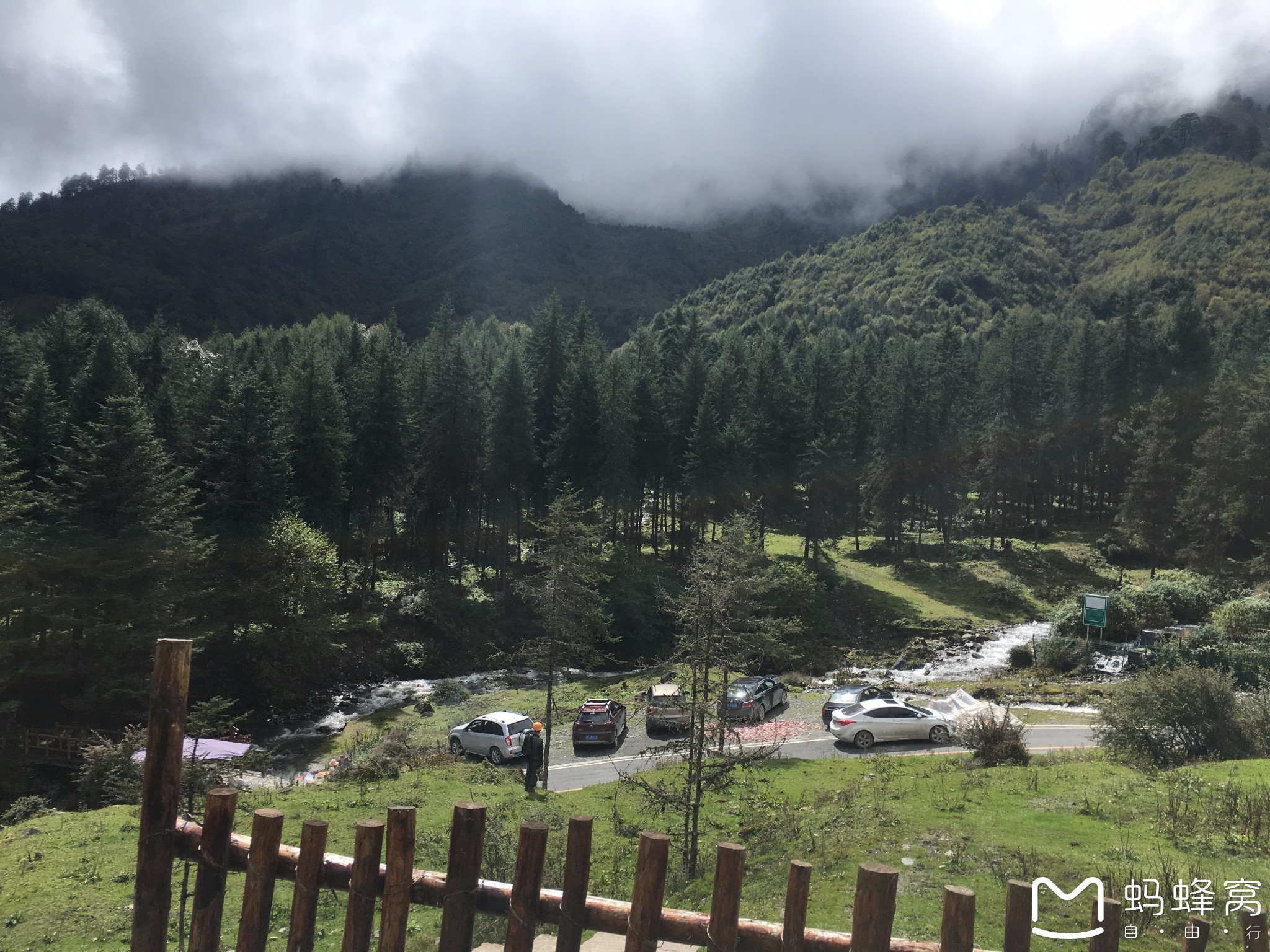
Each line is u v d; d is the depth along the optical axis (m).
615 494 59.50
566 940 4.28
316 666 41.38
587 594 27.25
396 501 60.44
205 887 4.90
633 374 66.44
